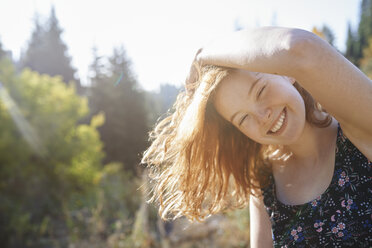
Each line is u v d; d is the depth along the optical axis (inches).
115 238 202.4
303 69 24.4
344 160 36.3
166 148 50.6
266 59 25.6
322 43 25.0
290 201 42.4
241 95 38.2
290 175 43.5
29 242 252.7
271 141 39.4
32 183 363.3
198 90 40.5
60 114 448.1
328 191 37.1
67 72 1470.2
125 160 790.5
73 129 483.2
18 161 371.2
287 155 44.8
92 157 491.2
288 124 37.6
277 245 43.4
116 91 845.2
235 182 53.8
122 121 812.6
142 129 826.2
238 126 40.9
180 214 53.8
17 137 391.9
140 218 207.6
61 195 374.9
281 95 36.7
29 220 300.8
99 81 894.4
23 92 409.7
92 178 438.0
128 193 354.9
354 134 30.1
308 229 38.0
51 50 1478.8
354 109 26.1
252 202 50.6
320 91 25.6
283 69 25.1
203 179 52.4
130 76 920.9
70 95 476.4
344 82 25.0
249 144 51.1
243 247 174.1
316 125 39.5
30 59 1491.1
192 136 46.9
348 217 35.3
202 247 179.5
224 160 52.4
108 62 955.3
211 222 217.3
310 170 40.5
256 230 48.6
